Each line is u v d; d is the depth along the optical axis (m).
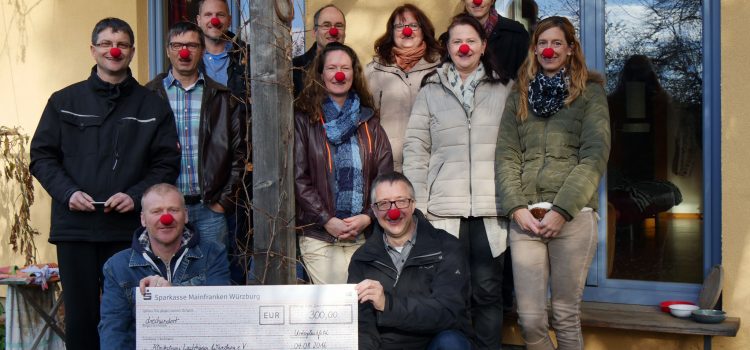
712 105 4.34
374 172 4.04
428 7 5.03
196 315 2.94
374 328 3.44
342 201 3.97
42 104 5.91
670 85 4.51
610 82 4.67
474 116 4.00
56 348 5.03
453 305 3.39
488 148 3.97
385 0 5.16
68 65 5.83
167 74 4.34
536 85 3.81
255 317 2.94
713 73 4.34
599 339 4.39
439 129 4.04
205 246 3.62
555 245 3.78
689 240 4.46
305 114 4.02
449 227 3.99
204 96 4.19
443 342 3.35
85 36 5.77
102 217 3.87
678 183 4.49
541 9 4.83
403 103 4.32
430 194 4.06
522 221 3.73
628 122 4.62
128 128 3.94
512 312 4.45
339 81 4.01
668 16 4.51
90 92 3.96
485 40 4.06
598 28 4.68
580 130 3.76
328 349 2.94
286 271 3.32
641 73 4.59
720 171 4.30
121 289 3.46
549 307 4.49
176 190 3.48
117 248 3.91
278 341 2.94
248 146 3.69
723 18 4.21
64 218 3.87
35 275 4.93
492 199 3.95
